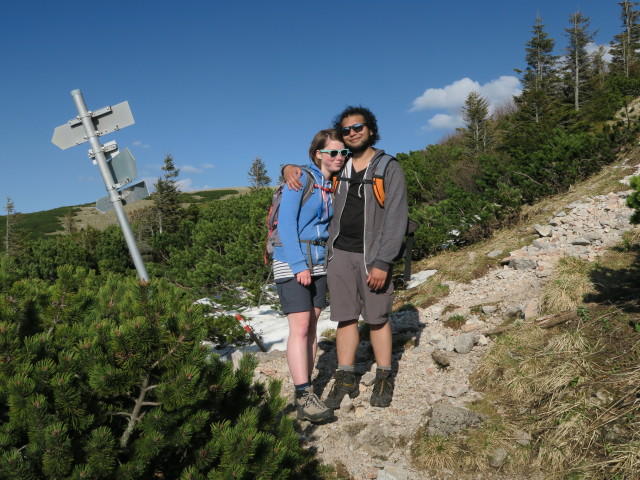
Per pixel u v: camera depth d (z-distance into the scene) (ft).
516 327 13.51
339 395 11.32
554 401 9.80
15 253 32.60
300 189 10.23
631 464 7.68
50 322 8.15
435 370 12.57
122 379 6.80
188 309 7.51
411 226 11.45
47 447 6.09
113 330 6.97
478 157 32.50
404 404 11.21
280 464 8.09
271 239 10.73
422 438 9.78
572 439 8.73
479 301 16.56
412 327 15.71
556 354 11.17
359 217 10.68
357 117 10.39
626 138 30.07
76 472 6.21
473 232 25.54
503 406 10.34
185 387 6.91
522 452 8.90
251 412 7.71
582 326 12.02
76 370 6.89
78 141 13.58
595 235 18.39
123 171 13.62
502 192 26.55
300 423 11.05
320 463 9.65
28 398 6.28
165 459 7.96
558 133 35.70
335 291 10.96
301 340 10.62
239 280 24.76
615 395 9.30
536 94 80.33
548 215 24.38
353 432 10.43
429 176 40.09
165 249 37.40
